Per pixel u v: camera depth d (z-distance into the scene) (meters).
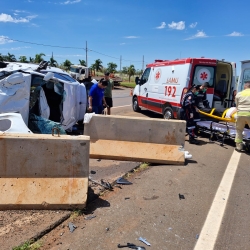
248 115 5.86
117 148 5.12
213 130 7.02
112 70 51.03
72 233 2.82
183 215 3.28
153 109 10.03
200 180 4.40
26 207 3.15
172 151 5.11
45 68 6.15
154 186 4.07
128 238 2.79
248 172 4.87
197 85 7.77
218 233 2.94
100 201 3.53
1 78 5.42
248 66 8.64
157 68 9.64
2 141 3.26
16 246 2.53
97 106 6.74
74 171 3.42
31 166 3.33
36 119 5.35
